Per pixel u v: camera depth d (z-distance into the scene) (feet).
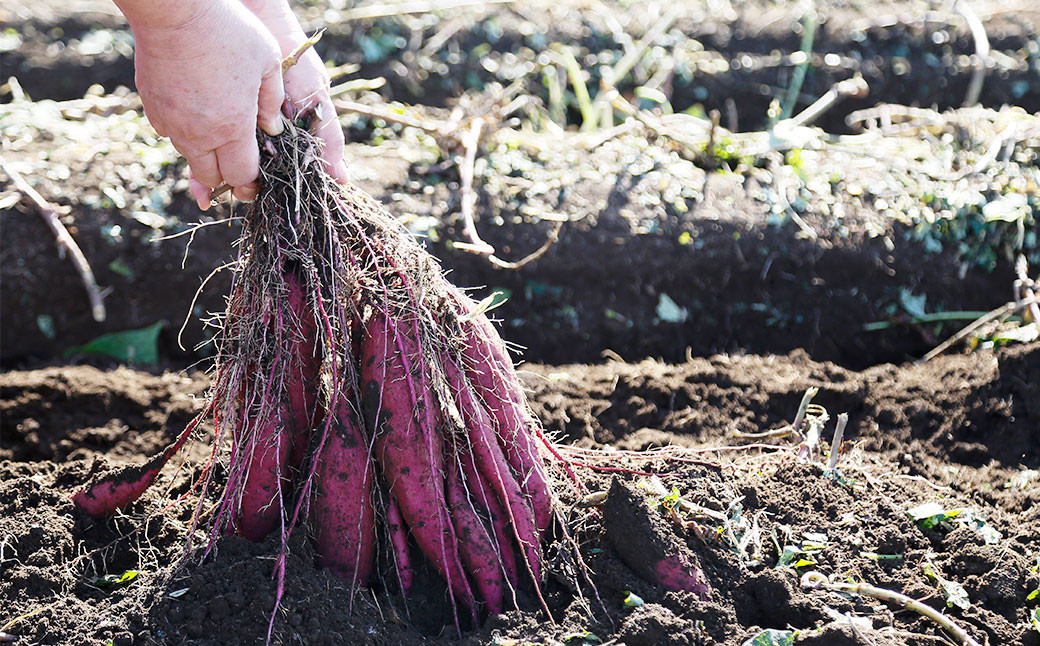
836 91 7.24
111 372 5.57
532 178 6.17
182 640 4.16
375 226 4.34
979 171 6.28
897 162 6.37
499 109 6.63
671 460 4.79
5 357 5.81
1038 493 4.91
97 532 4.56
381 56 7.61
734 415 5.41
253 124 4.09
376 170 6.13
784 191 6.16
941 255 6.04
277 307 4.26
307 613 4.19
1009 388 5.42
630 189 6.15
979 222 6.06
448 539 4.34
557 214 6.01
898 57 7.93
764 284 6.03
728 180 6.25
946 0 8.44
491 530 4.38
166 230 5.88
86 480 4.77
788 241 6.01
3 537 4.46
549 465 4.63
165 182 6.02
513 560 4.40
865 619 4.30
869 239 6.02
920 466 5.15
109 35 7.59
